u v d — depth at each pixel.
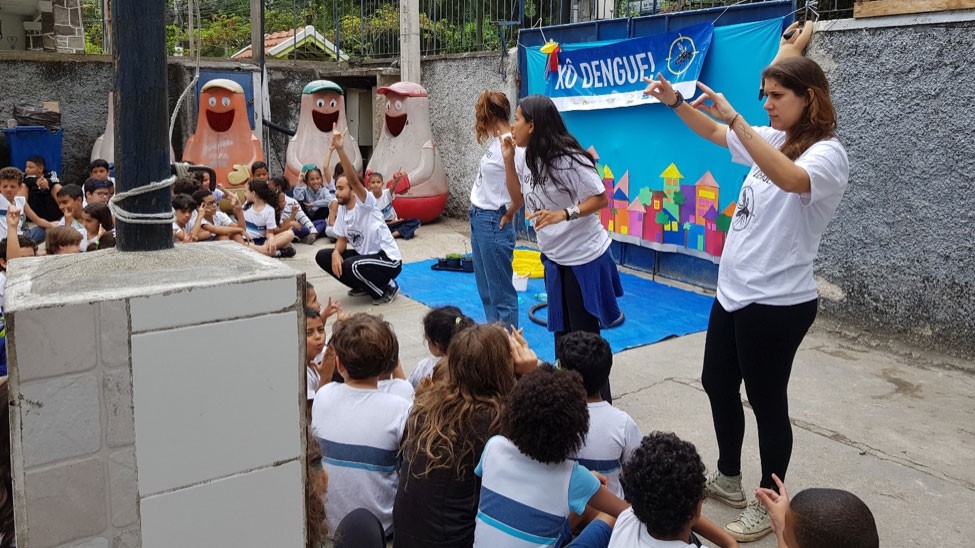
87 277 1.49
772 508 2.09
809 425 3.95
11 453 1.34
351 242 6.15
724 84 5.96
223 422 1.51
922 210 4.80
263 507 1.59
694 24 6.22
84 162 9.43
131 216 1.73
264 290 1.52
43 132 8.57
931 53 4.63
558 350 2.94
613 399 4.30
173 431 1.47
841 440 3.78
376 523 2.09
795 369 4.75
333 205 6.89
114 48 1.69
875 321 5.12
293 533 1.64
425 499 2.38
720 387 3.10
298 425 1.60
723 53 5.93
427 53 9.55
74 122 9.31
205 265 1.61
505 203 4.65
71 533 1.41
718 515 3.17
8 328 1.30
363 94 10.63
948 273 4.71
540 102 3.66
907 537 2.97
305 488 1.64
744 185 2.93
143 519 1.47
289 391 1.58
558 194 3.71
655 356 5.00
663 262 6.79
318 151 9.15
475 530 2.30
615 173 7.05
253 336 1.52
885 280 5.04
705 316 5.82
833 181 2.60
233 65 9.84
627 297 6.30
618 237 7.11
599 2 7.99
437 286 6.70
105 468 1.42
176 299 1.43
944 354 4.78
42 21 12.28
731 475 3.22
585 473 2.27
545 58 7.57
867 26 4.93
